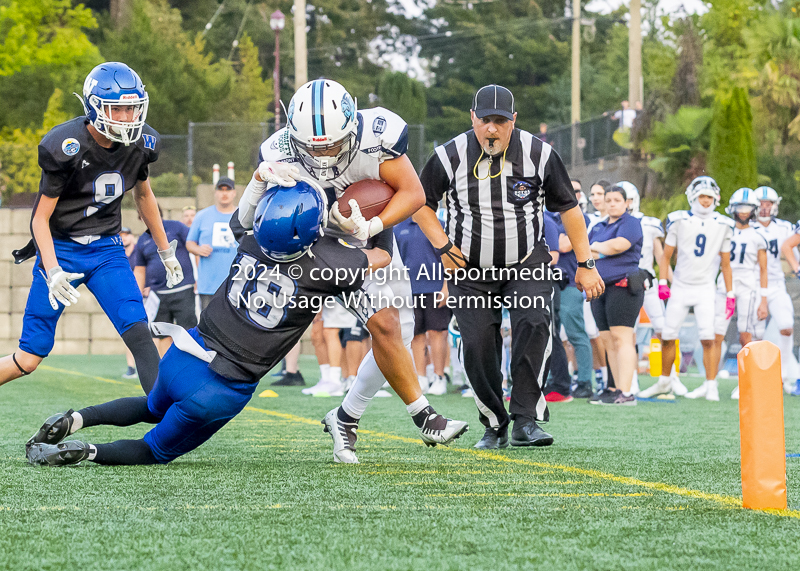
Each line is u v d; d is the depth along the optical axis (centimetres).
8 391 1677
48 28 4966
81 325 3225
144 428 1024
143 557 448
